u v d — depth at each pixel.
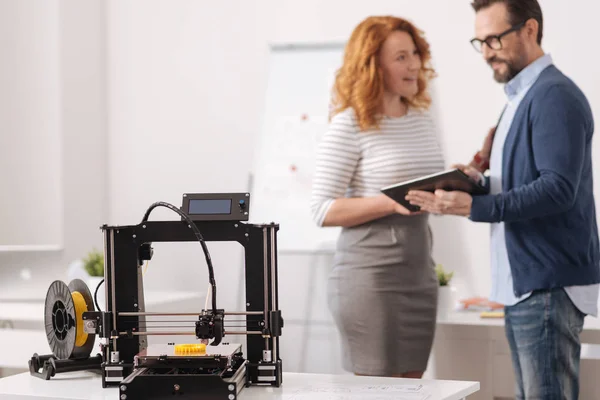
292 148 3.78
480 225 3.60
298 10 3.93
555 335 2.17
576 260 2.18
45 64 4.03
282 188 3.77
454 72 3.65
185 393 1.39
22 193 4.07
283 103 3.83
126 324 1.58
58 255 3.73
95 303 1.71
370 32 2.47
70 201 4.05
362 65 2.46
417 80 2.59
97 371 1.72
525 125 2.21
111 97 4.25
